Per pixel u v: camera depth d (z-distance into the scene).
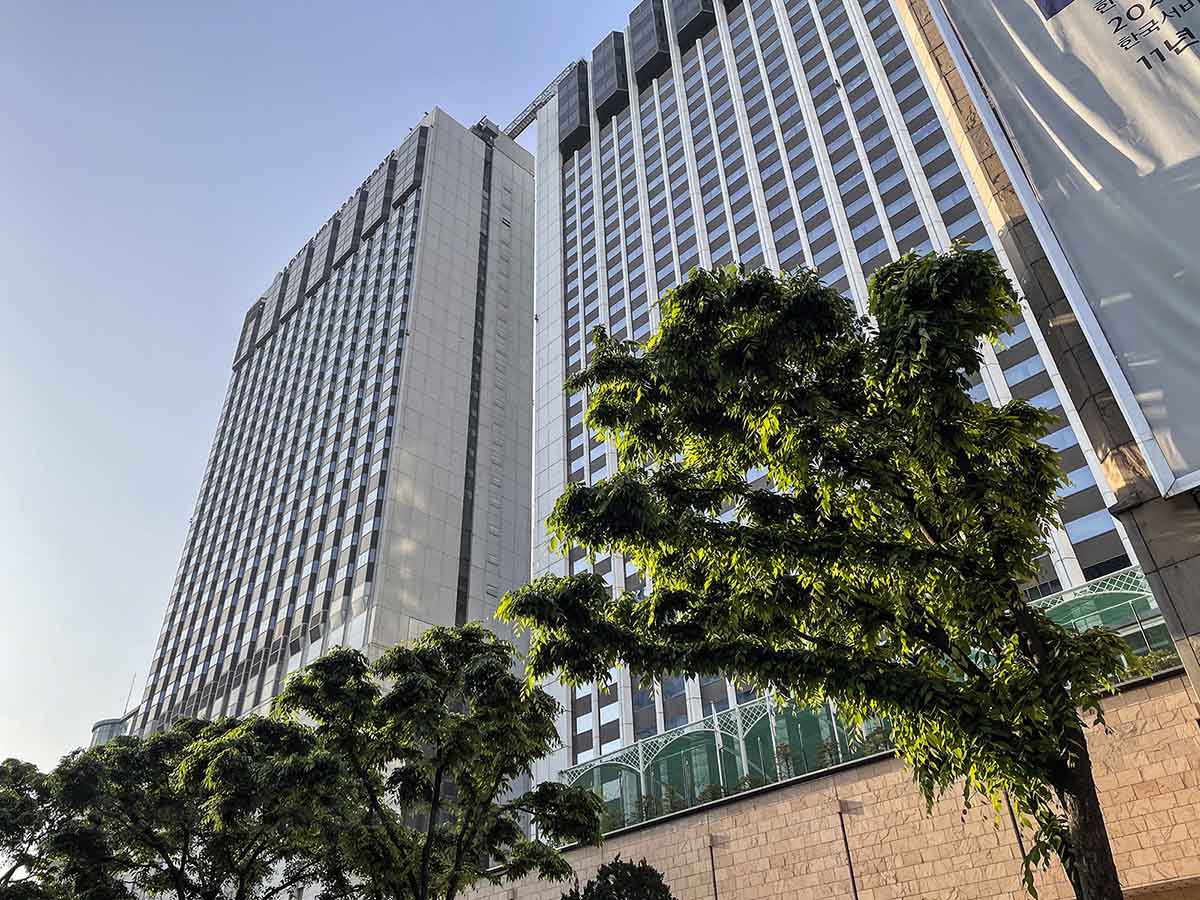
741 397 12.81
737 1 78.38
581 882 31.31
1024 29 15.06
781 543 11.94
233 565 86.00
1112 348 12.34
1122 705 21.28
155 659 89.38
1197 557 12.05
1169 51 13.16
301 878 27.52
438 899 22.28
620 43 89.31
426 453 76.75
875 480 11.86
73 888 26.38
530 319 97.50
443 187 97.56
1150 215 12.50
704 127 72.75
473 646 22.50
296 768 21.33
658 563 13.86
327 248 109.81
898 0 20.41
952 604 11.16
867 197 55.78
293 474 85.62
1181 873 18.94
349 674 22.09
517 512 82.00
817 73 65.88
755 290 12.81
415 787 22.34
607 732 48.12
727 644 12.52
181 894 25.80
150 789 26.89
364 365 85.50
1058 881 20.39
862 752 27.34
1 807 26.50
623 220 74.25
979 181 17.05
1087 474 36.72
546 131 91.19
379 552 67.94
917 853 23.05
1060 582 35.03
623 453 14.30
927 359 11.12
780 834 26.38
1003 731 10.45
